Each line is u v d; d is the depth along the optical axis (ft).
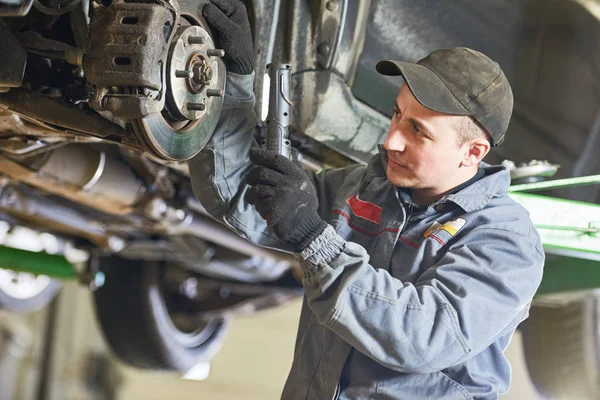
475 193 6.15
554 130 10.23
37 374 30.73
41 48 5.52
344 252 5.44
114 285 13.65
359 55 8.23
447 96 5.75
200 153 6.40
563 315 13.29
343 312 5.36
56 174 8.22
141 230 11.39
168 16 5.29
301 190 5.48
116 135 5.95
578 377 13.14
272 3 7.72
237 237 11.14
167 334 13.99
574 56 10.26
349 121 8.32
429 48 8.95
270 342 36.65
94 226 11.64
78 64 5.45
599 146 10.61
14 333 29.19
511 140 9.82
